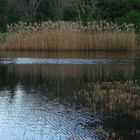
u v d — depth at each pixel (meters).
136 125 14.41
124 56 36.31
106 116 15.61
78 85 22.14
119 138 12.93
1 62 33.22
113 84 22.03
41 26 39.03
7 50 39.38
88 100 18.38
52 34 38.44
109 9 57.19
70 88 21.31
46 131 13.93
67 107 17.14
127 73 26.22
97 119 15.20
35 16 68.38
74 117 15.53
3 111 16.58
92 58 35.00
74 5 66.44
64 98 18.91
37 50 38.75
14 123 14.90
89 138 13.00
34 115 15.93
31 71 27.86
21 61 33.75
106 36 38.75
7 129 14.22
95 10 58.44
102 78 24.34
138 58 34.91
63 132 13.77
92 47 38.62
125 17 52.84
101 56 36.28
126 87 21.00
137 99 18.12
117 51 38.88
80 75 25.73
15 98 19.03
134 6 57.91
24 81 23.72
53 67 30.02
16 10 73.38
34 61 33.59
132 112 16.03
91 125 14.48
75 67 29.77
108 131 13.73
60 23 39.03
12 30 40.19
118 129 13.91
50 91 20.62
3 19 60.19
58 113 16.17
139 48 41.19
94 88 21.02
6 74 26.52
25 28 39.38
